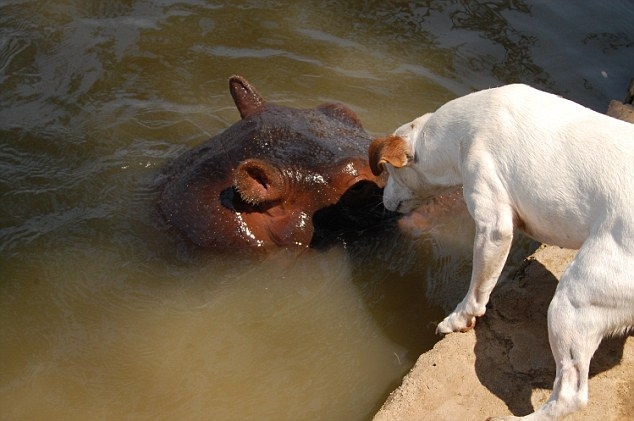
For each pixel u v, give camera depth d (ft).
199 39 11.02
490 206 7.29
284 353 7.88
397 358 7.80
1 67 10.49
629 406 7.09
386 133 9.84
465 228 8.67
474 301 7.47
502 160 7.29
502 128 7.32
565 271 6.87
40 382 7.70
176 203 8.71
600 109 10.24
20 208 8.98
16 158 9.46
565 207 7.07
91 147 9.62
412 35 11.17
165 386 7.66
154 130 9.84
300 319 8.11
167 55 10.77
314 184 8.42
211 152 8.83
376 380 7.65
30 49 10.73
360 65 10.75
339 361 7.80
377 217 8.58
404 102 10.27
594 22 11.39
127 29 11.07
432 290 8.29
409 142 7.89
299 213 8.45
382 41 11.08
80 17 11.20
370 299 8.24
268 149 8.57
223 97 10.31
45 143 9.63
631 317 6.75
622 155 6.95
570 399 6.73
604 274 6.70
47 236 8.73
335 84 10.48
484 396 7.18
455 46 11.00
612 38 11.17
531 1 11.68
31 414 7.50
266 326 8.07
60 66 10.55
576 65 10.78
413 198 8.18
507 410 7.10
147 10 11.38
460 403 7.14
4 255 8.58
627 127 7.11
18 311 8.18
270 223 8.48
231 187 8.57
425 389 7.21
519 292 7.82
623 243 6.73
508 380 7.27
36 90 10.25
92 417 7.47
